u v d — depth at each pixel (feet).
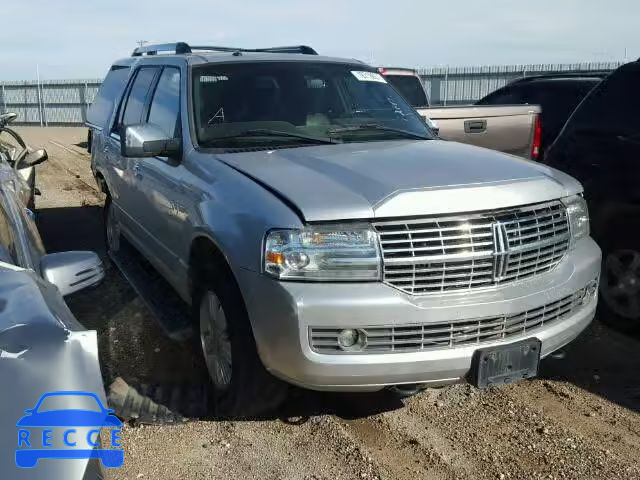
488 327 10.80
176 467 10.94
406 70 39.50
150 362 14.75
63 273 9.35
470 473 10.80
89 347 7.38
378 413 12.80
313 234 10.36
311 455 11.33
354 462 11.10
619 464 11.04
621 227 15.99
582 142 16.94
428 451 11.45
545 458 11.23
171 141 14.49
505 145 25.29
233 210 11.51
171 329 14.96
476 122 24.66
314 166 12.22
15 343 7.13
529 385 13.94
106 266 21.83
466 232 10.69
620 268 16.19
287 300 10.26
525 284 11.24
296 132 14.56
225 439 11.80
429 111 24.03
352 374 10.34
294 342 10.30
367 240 10.38
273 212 10.73
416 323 10.37
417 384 10.73
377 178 11.26
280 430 12.12
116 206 20.49
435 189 10.84
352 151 13.29
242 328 11.29
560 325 11.75
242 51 18.08
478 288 10.82
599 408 12.95
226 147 13.94
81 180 41.78
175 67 16.42
